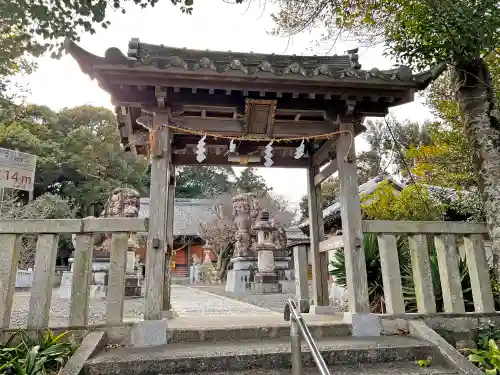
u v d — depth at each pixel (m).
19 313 7.26
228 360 3.29
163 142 4.44
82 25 4.11
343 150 4.79
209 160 6.41
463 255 5.51
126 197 12.43
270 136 4.95
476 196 7.23
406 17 4.87
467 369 3.26
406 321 4.24
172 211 6.14
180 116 4.84
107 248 12.16
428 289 4.43
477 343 4.27
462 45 4.28
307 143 6.19
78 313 3.84
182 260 32.94
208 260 27.08
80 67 4.08
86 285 3.92
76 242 4.00
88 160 30.98
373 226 4.54
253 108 4.63
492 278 5.29
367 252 6.04
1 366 3.13
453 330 4.30
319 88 4.52
